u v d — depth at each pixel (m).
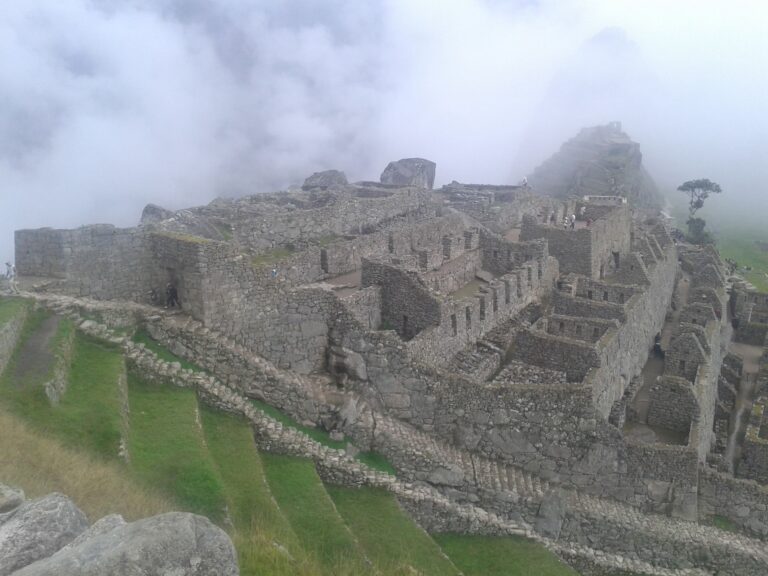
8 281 27.75
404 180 98.69
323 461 28.00
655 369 50.72
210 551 9.86
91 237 29.41
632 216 84.88
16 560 10.63
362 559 21.94
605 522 31.09
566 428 32.75
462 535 29.12
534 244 50.56
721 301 62.75
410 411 33.31
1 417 18.94
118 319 28.22
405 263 43.09
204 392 27.34
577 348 37.25
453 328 38.56
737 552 31.12
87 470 18.16
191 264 29.67
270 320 32.06
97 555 9.37
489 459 33.25
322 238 51.41
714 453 41.28
